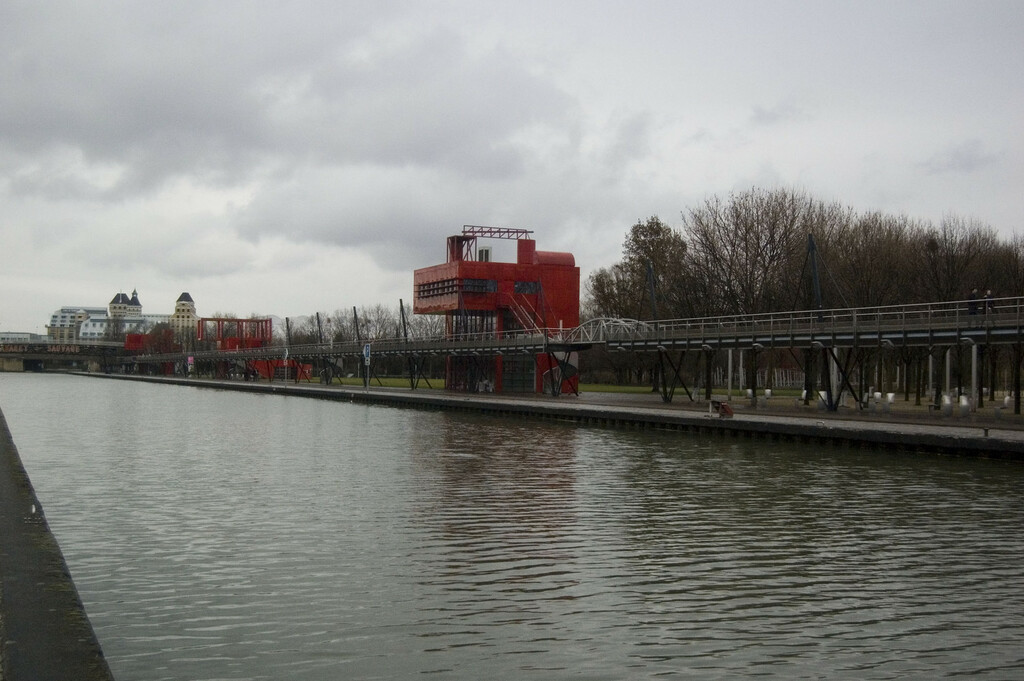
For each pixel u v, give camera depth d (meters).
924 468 39.56
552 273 108.69
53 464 41.28
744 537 25.45
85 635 14.23
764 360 121.25
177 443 52.22
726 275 97.38
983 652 16.41
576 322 109.56
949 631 17.47
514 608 18.64
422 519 27.84
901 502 31.14
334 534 25.56
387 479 36.69
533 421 71.06
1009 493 32.97
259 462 42.56
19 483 30.89
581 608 18.69
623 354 118.06
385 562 22.31
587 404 76.88
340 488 34.12
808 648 16.52
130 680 14.84
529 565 22.11
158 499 31.38
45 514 28.42
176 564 22.02
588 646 16.50
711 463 42.16
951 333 53.66
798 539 25.20
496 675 15.15
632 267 129.62
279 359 175.75
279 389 130.12
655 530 26.34
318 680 14.88
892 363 97.69
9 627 14.59
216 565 21.94
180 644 16.48
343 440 54.44
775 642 16.80
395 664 15.58
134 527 26.42
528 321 104.06
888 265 90.50
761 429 52.28
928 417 56.72
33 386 163.12
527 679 15.00
